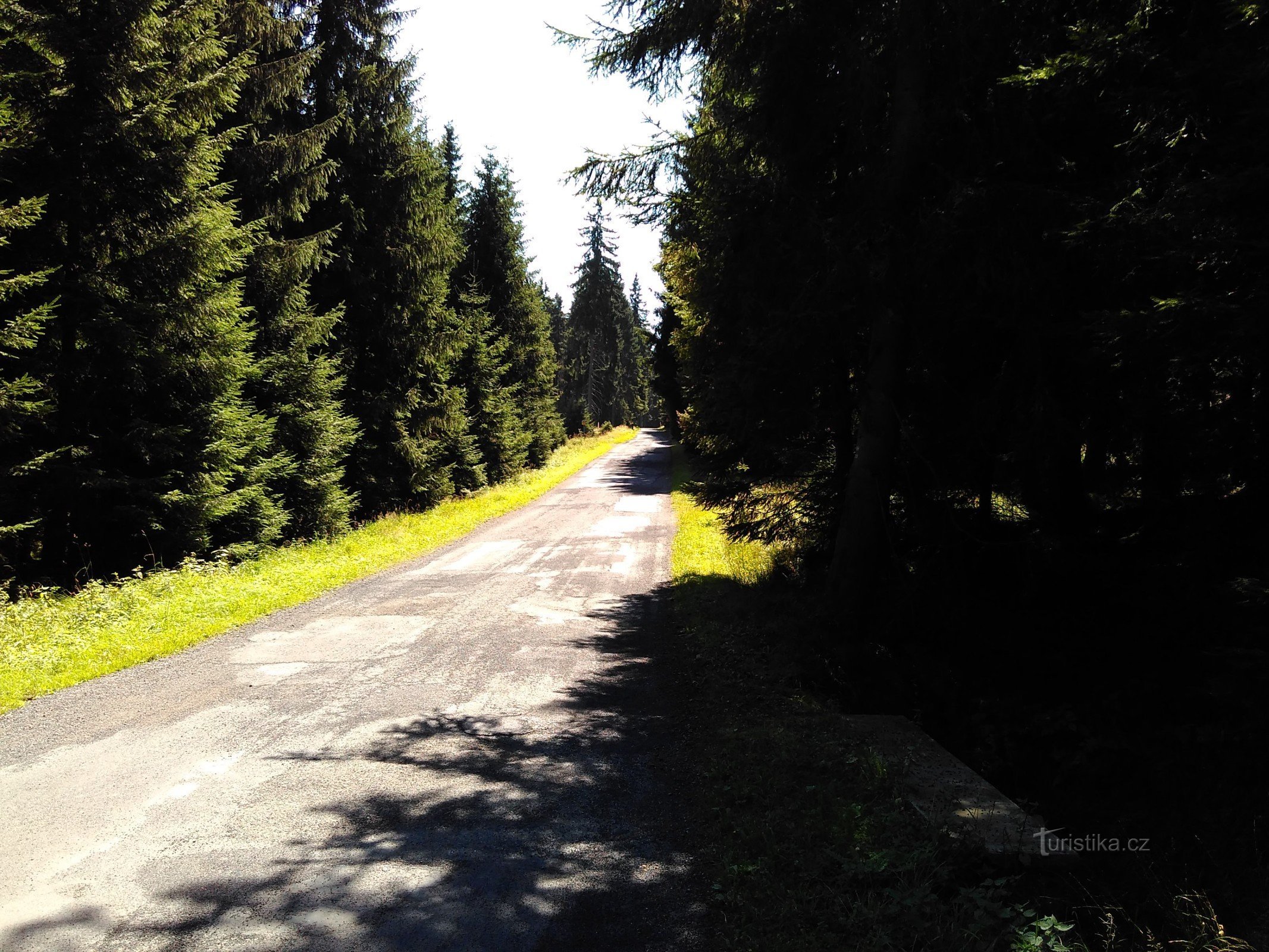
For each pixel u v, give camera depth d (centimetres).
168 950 333
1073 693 730
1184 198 552
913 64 798
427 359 2244
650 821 473
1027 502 952
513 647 876
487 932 353
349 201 1955
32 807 472
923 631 877
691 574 1295
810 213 810
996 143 757
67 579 1135
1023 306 746
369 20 2014
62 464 1095
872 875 396
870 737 598
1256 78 543
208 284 1255
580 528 1914
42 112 1051
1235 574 695
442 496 2542
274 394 1625
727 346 968
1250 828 475
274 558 1388
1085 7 742
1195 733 609
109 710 650
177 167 1168
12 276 1045
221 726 619
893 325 837
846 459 1056
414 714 658
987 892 374
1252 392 649
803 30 812
